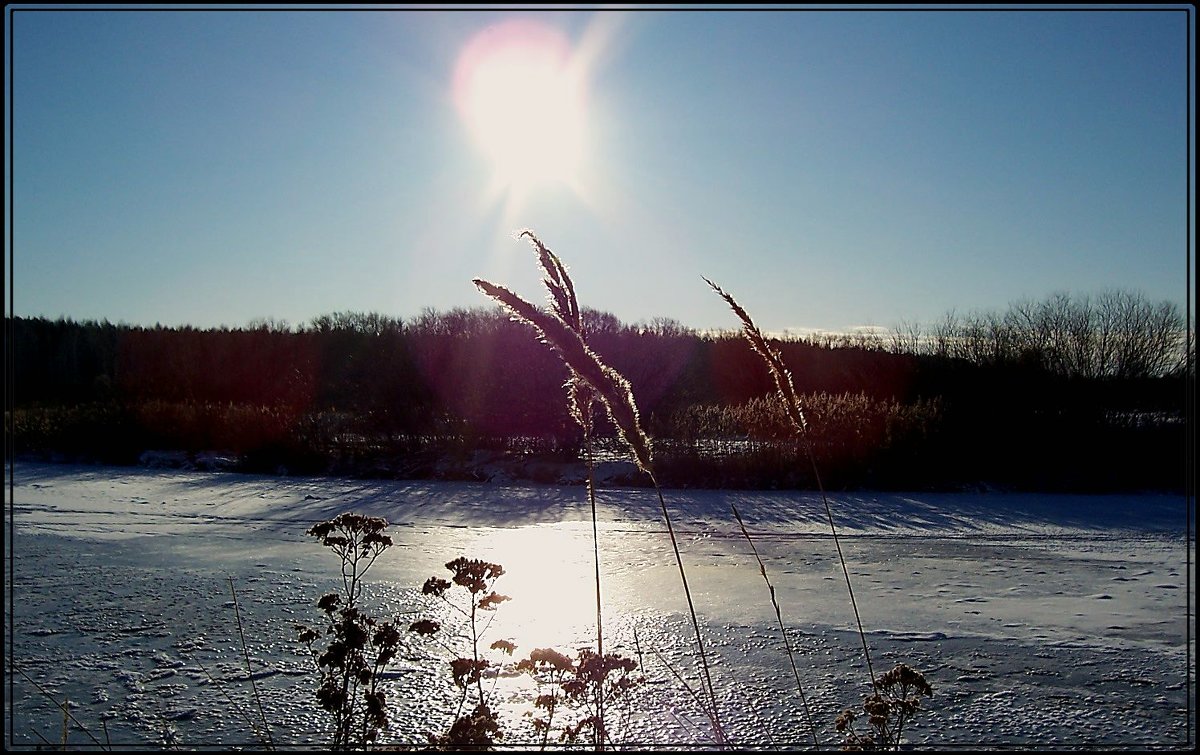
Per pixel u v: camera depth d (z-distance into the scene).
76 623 7.12
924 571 9.33
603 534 11.38
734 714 5.19
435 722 4.99
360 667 3.90
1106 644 6.66
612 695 3.87
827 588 8.49
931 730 5.01
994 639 6.79
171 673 5.92
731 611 7.55
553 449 18.05
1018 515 13.21
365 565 9.38
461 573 3.90
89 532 11.60
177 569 9.21
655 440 16.94
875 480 15.93
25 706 5.32
